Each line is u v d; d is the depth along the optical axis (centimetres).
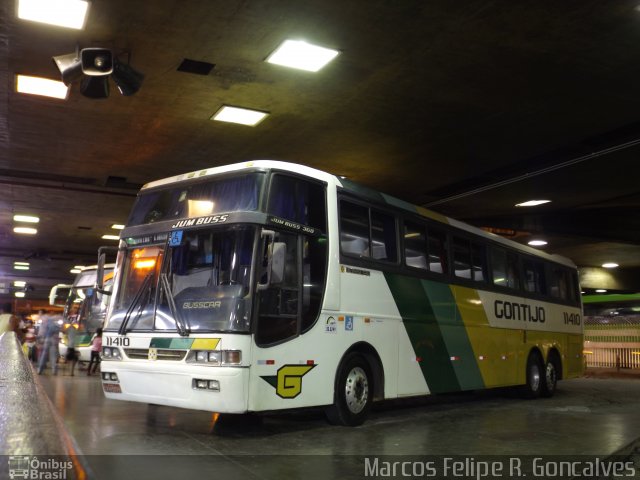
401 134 1323
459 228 1257
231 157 1510
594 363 3300
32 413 313
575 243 2695
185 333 764
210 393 730
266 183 810
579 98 1116
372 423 967
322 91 1095
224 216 795
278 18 841
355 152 1455
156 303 815
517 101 1131
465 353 1198
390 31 875
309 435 832
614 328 3325
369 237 988
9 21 849
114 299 872
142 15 833
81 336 2006
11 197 1975
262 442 773
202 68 1003
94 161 1555
